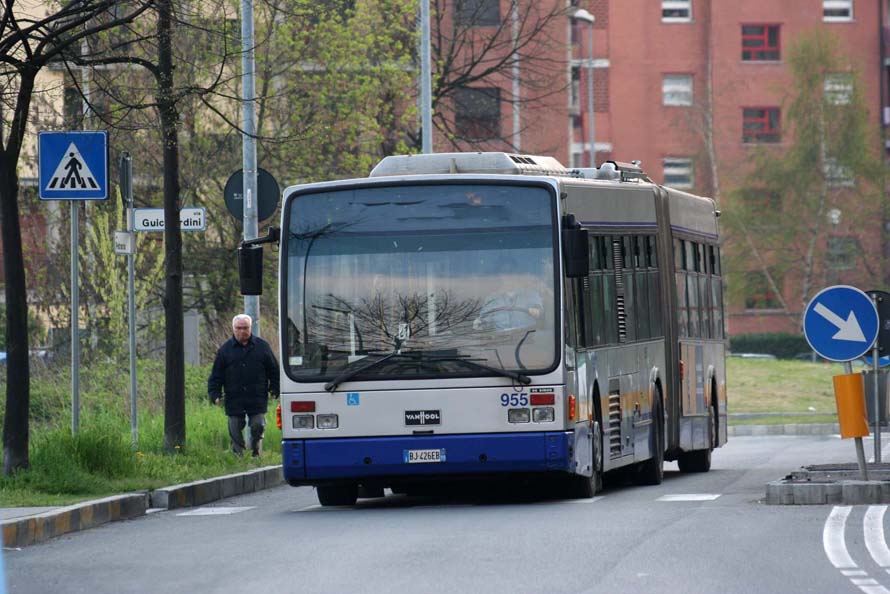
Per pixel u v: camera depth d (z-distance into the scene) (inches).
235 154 3403.1
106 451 1753.2
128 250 1942.7
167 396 2058.3
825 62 7313.0
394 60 3838.6
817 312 1536.7
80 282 3038.9
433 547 1167.6
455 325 1584.6
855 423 1529.3
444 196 1609.3
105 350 2952.8
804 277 7298.2
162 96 1905.8
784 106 7568.9
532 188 1604.3
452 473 1573.6
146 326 3065.9
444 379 1576.0
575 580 971.9
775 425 3799.2
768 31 7696.9
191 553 1194.0
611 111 7593.5
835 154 7278.5
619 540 1190.9
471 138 4827.8
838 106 7293.3
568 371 1582.2
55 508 1445.6
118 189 2856.8
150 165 3361.2
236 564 1106.1
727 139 7598.4
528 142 5866.1
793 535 1209.4
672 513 1412.4
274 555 1152.8
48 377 2800.2
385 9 3772.1
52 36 1662.2
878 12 7746.1
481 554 1115.3
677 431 2070.6
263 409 2165.4
